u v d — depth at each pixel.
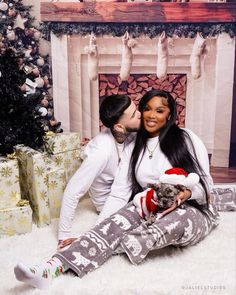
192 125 2.45
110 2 2.24
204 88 2.37
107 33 2.29
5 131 1.97
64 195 1.77
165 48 2.31
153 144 1.78
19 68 2.06
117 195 1.84
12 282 1.48
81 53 2.32
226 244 1.76
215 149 2.48
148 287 1.43
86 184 1.76
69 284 1.44
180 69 2.35
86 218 2.04
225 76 2.34
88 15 2.26
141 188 1.84
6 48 2.17
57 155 2.11
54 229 1.96
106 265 1.58
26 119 2.01
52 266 1.47
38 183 1.93
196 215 1.65
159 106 1.72
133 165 1.80
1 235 1.88
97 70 2.36
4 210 1.85
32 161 1.90
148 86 2.38
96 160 1.77
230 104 2.39
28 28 2.27
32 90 2.14
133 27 2.28
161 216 1.59
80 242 1.54
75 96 2.40
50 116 2.42
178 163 1.72
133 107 1.77
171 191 1.59
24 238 1.85
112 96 1.79
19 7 2.23
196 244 1.76
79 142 2.21
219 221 1.97
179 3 2.23
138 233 1.56
